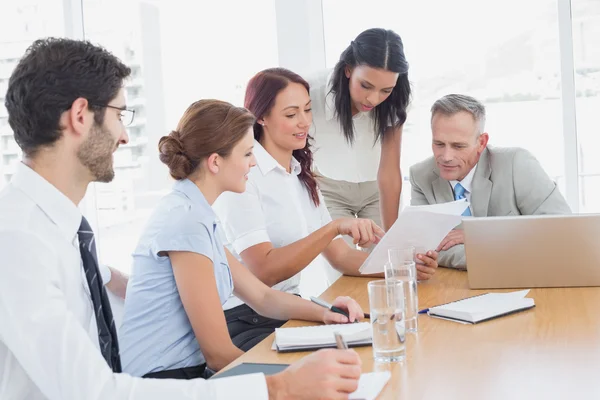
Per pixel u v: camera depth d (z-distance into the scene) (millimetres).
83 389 1289
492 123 3959
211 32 4195
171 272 1993
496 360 1591
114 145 1565
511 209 2801
